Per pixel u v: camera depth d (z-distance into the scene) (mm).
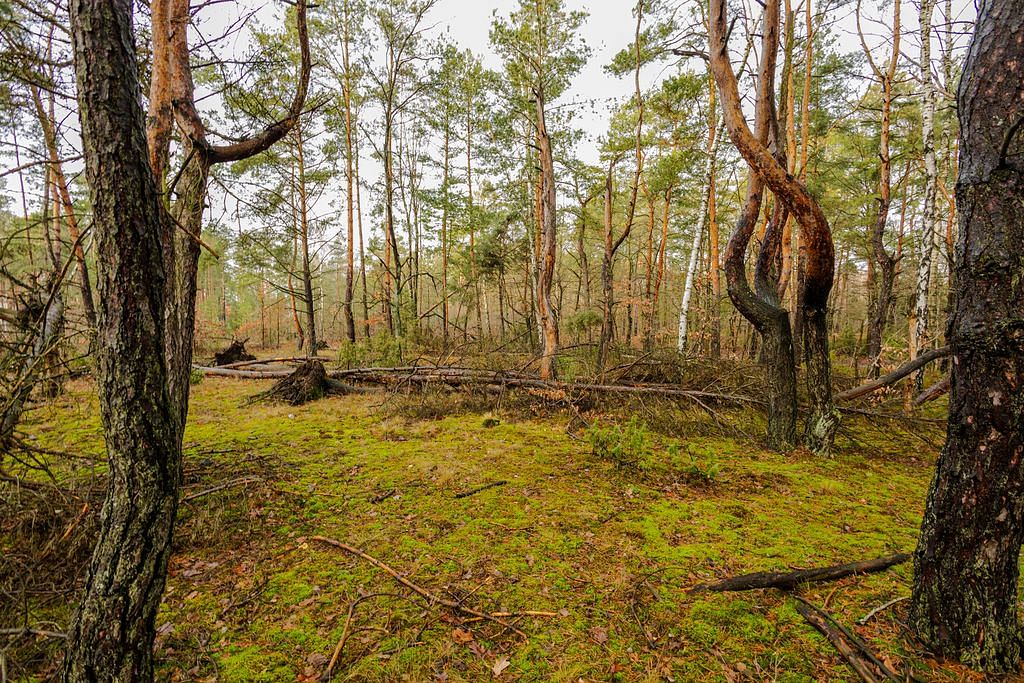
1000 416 2100
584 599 2883
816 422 5980
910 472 5312
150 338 1615
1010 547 2158
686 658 2385
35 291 3250
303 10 3672
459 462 5473
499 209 18234
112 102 1502
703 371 9359
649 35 10812
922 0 8492
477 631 2607
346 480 4871
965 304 2201
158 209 1658
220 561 3312
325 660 2385
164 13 3418
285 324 34906
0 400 2992
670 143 14820
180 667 2326
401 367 10945
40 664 2299
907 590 2922
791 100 11211
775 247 6590
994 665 2189
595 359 11656
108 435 1609
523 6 9844
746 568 3201
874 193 13461
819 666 2311
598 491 4609
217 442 6266
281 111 12773
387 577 3125
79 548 3105
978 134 2154
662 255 17188
